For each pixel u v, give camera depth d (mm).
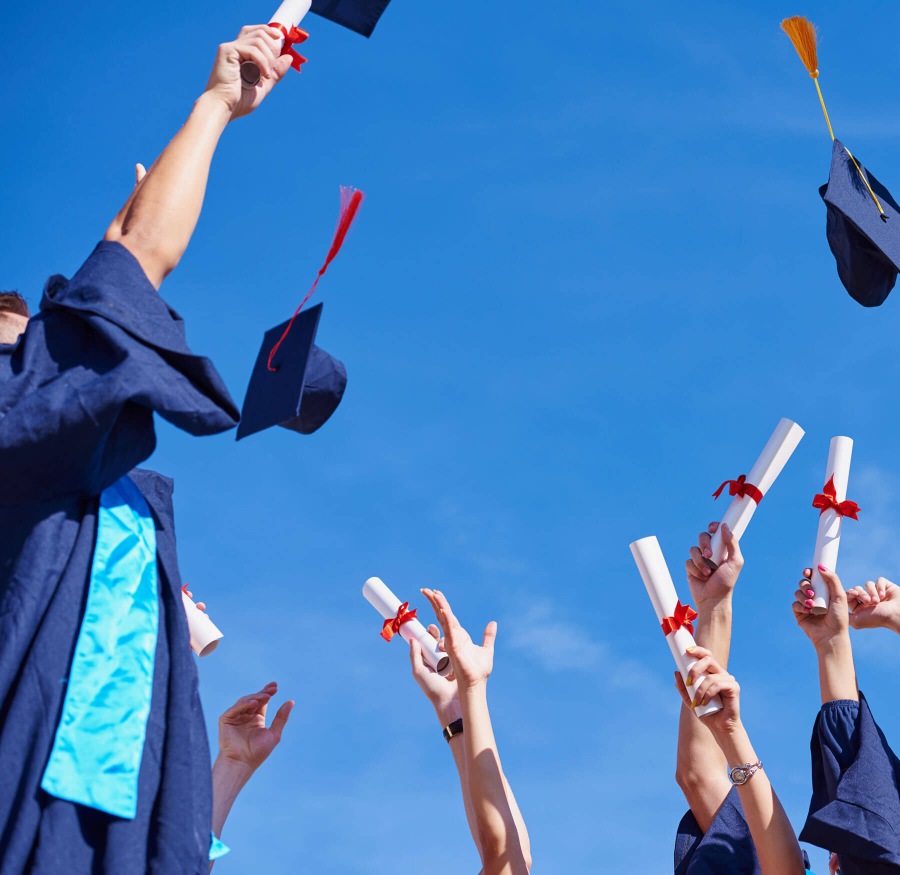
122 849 2615
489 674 4938
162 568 3043
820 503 5312
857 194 5539
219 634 4883
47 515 2885
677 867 4980
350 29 4633
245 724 4945
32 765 2619
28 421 2713
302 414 4004
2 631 2725
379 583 5898
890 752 4742
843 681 4938
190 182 3201
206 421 2865
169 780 2760
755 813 4652
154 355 2869
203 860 2723
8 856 2523
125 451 2926
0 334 3469
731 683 4738
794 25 5633
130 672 2797
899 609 5234
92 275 2979
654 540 5117
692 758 5082
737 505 5418
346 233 3566
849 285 5688
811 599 5027
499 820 4715
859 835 4484
